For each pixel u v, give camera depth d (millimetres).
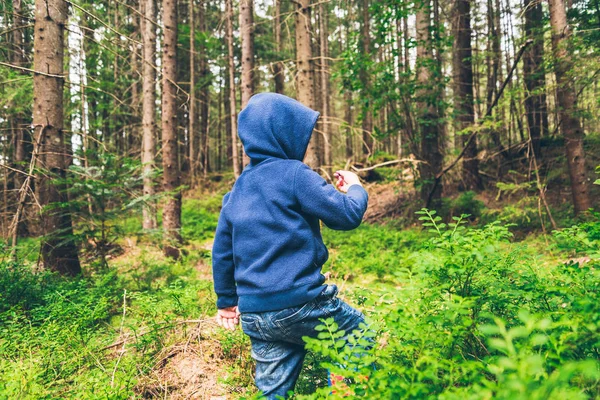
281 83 22203
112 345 3252
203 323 3494
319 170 7770
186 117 23891
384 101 9320
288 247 1814
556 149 10703
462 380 1394
